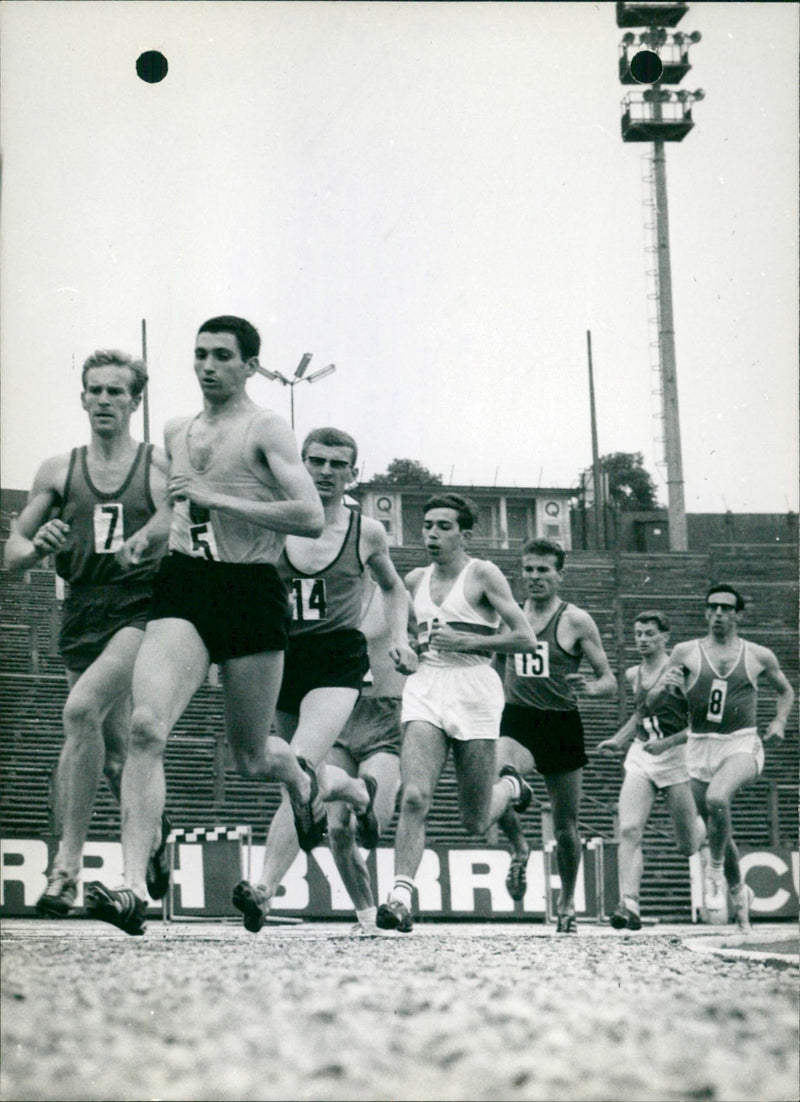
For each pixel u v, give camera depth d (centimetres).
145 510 496
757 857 1099
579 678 738
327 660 578
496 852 1050
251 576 440
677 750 793
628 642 1281
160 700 426
